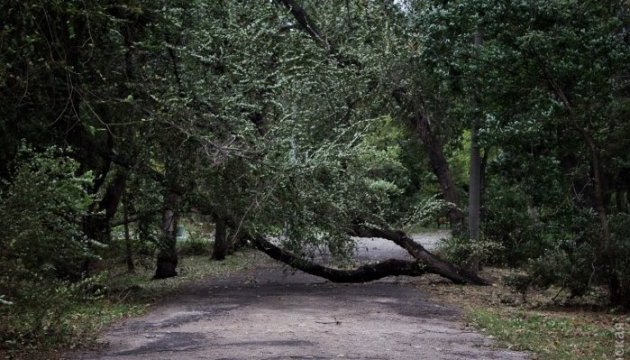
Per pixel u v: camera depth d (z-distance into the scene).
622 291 13.30
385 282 18.45
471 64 14.69
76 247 9.54
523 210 22.69
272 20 16.28
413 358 8.09
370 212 16.61
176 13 12.68
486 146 15.13
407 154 30.39
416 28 18.19
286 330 10.04
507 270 21.72
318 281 19.08
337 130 15.60
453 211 22.38
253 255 30.45
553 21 14.06
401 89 19.77
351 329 10.23
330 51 18.42
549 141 14.65
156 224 17.55
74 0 10.27
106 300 13.41
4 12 9.88
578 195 16.52
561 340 9.80
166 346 8.78
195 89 13.22
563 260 13.65
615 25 13.96
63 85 11.53
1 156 10.86
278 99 14.40
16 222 8.49
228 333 9.78
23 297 8.30
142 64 13.22
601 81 13.95
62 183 9.46
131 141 13.66
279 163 13.27
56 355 8.21
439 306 13.34
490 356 8.42
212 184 13.71
